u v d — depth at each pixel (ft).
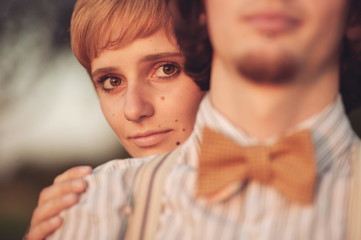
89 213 3.61
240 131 3.18
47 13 22.59
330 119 3.17
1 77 23.88
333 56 3.08
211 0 3.15
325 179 3.12
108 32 4.64
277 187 3.06
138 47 4.62
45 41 23.25
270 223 3.05
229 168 3.17
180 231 3.22
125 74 4.74
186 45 3.80
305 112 3.13
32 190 31.78
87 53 4.94
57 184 4.06
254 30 2.86
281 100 3.03
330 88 3.15
